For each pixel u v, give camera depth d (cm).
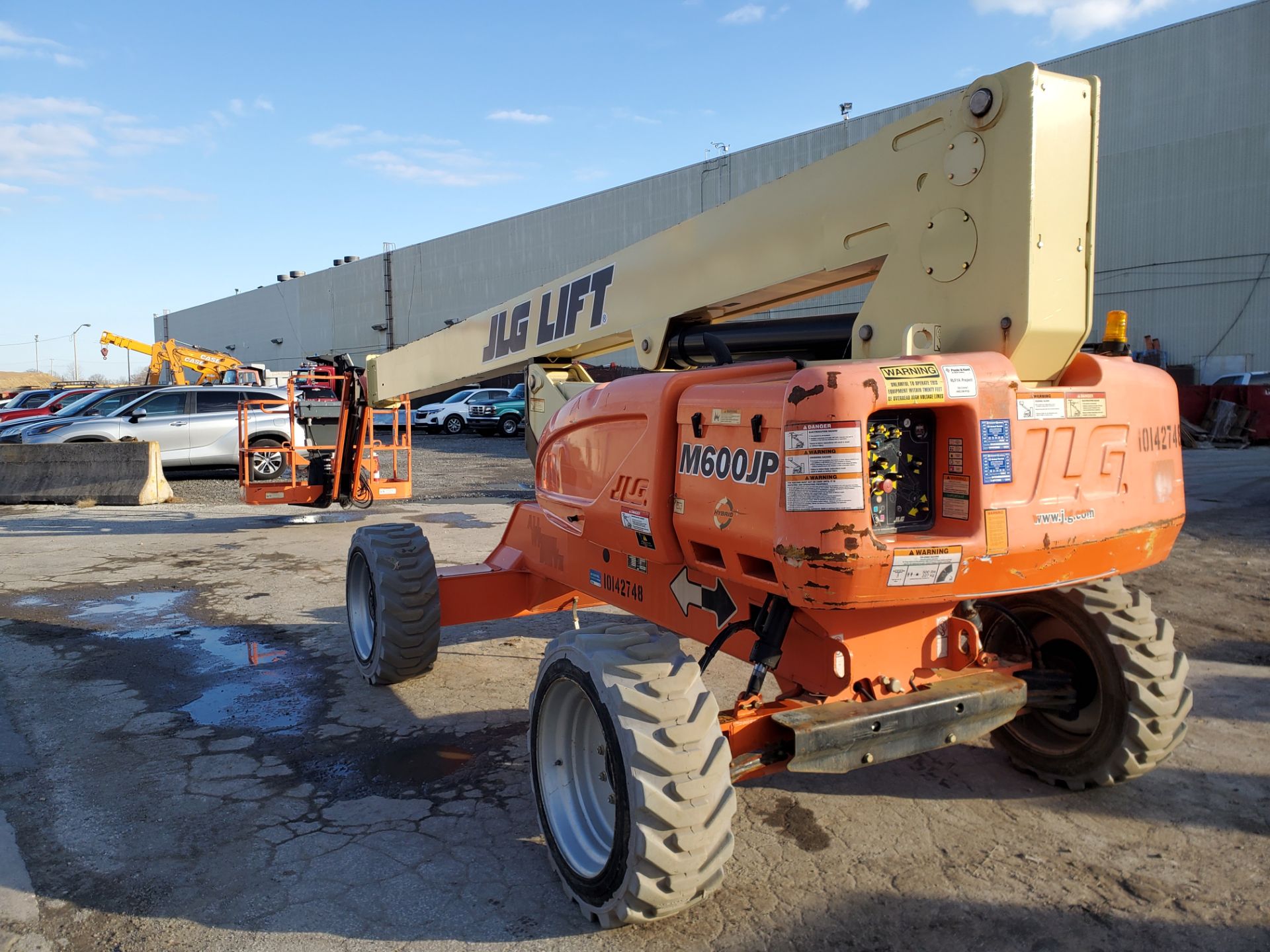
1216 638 583
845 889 302
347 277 5588
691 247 382
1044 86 254
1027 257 254
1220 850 324
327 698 504
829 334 357
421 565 500
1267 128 2588
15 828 350
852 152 307
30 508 1320
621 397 340
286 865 322
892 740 285
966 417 256
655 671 269
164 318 8506
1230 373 2675
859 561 237
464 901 298
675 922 284
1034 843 332
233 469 1694
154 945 274
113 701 500
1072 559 280
